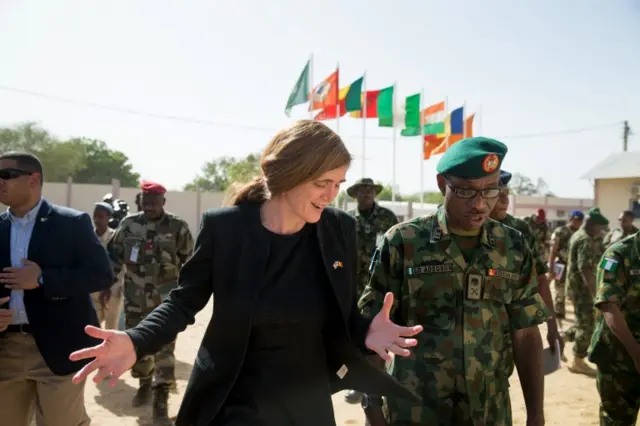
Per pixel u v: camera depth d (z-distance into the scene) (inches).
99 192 951.6
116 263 227.6
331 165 71.4
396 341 74.1
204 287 76.9
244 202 79.4
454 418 97.0
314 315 75.2
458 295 100.0
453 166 97.0
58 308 124.5
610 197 1098.7
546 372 123.8
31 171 126.2
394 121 854.5
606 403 136.6
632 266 128.9
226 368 72.7
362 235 277.1
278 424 73.0
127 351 67.2
